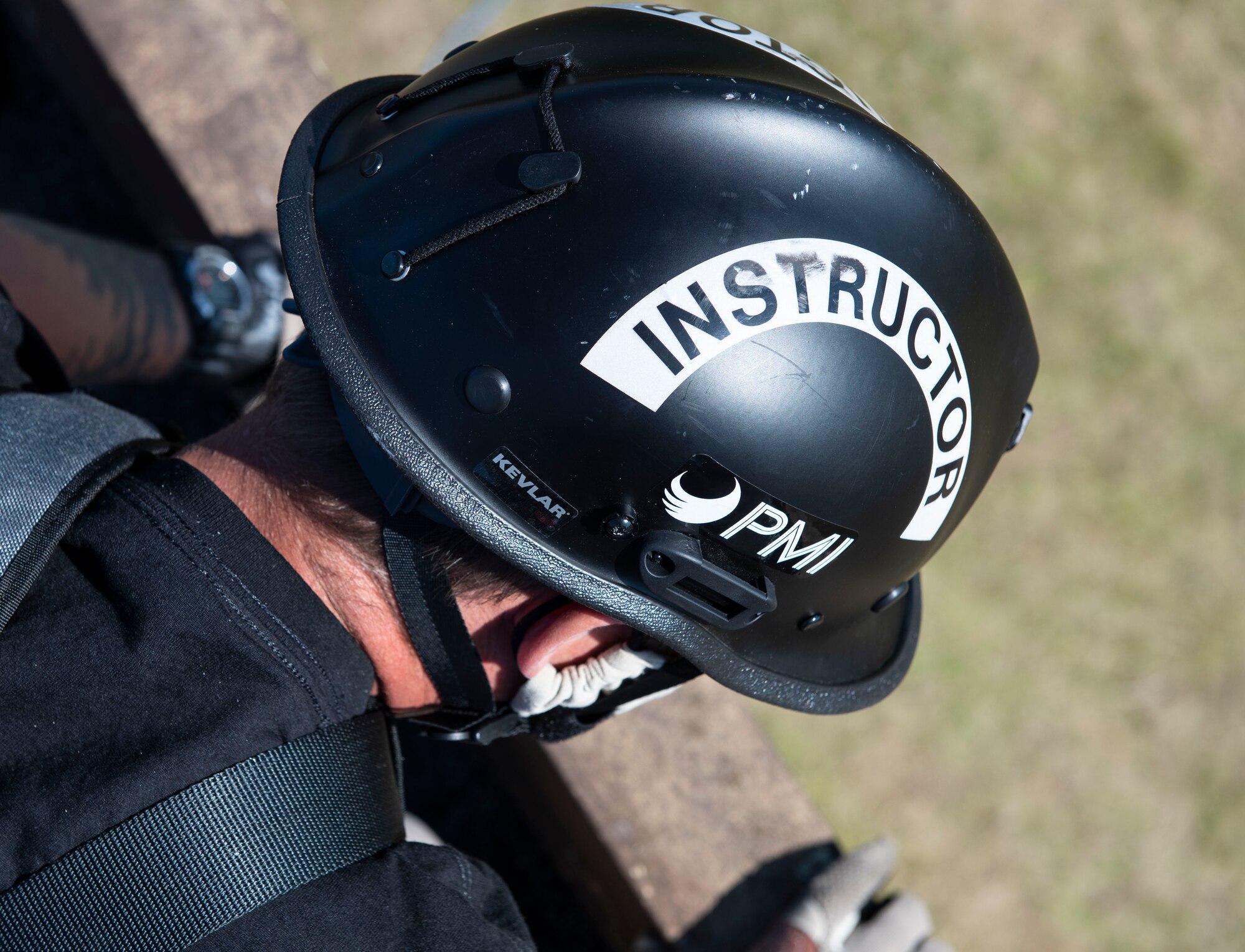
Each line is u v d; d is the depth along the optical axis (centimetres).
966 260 104
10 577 95
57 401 112
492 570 105
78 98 233
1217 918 256
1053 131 303
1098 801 257
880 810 247
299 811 94
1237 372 294
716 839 184
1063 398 283
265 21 211
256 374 208
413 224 98
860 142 98
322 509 105
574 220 93
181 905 88
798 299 93
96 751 92
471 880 109
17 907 87
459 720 125
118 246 179
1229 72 318
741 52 104
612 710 127
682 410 93
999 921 247
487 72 104
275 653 98
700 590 104
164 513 100
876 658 130
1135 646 268
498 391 94
